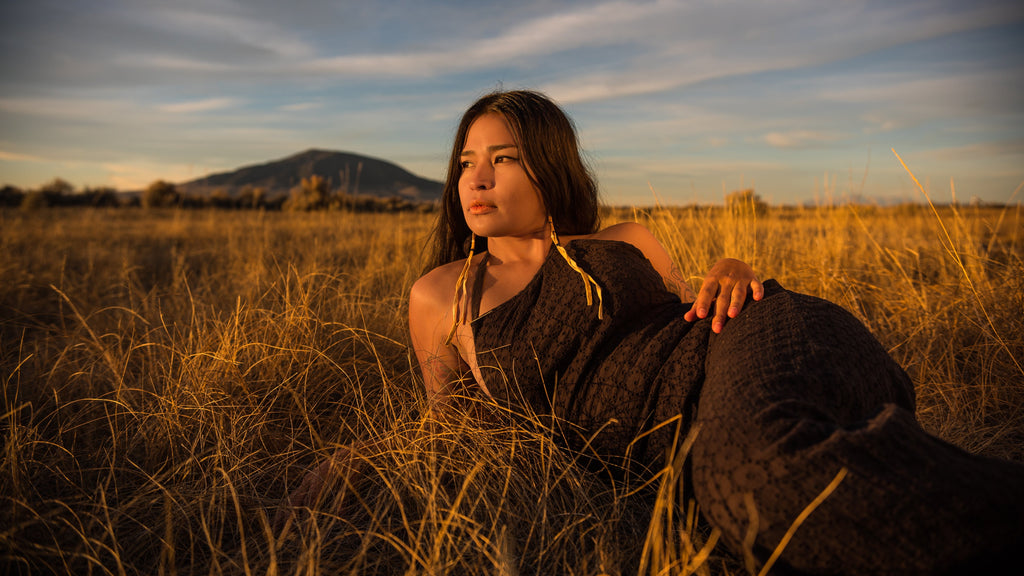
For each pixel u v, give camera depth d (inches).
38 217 591.8
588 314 65.5
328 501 66.7
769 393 48.8
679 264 152.9
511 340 68.4
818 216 197.6
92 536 60.2
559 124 77.2
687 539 49.6
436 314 76.7
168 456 77.6
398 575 55.6
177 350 101.2
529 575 55.6
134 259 264.8
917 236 195.8
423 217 474.3
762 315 59.4
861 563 40.8
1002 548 38.7
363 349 111.4
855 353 55.3
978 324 104.9
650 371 61.5
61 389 96.9
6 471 65.3
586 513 59.7
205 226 448.1
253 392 92.1
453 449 68.8
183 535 62.6
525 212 75.2
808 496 42.1
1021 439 82.3
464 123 79.2
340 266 217.2
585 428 64.5
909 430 43.9
